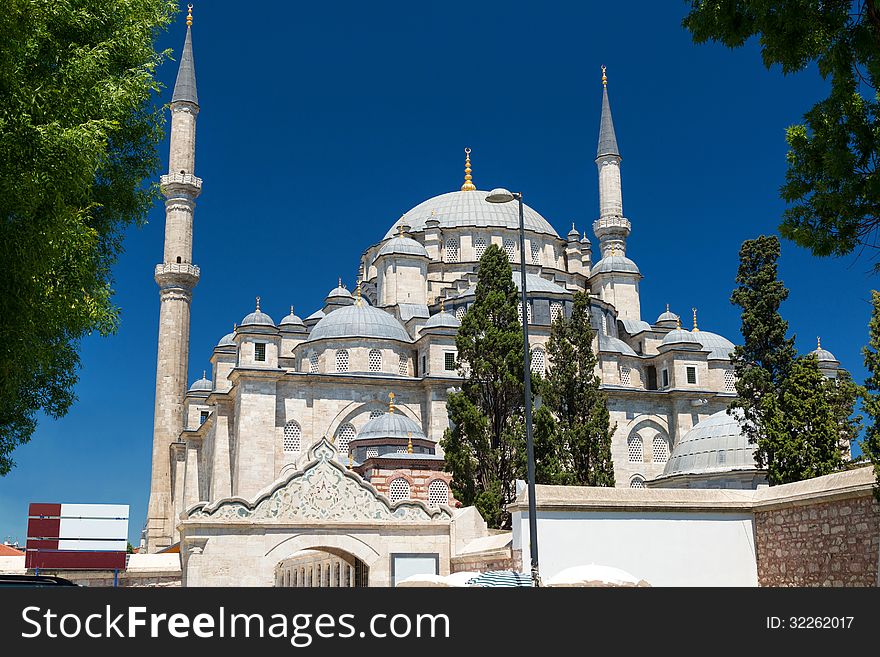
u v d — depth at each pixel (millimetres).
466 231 92875
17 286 16094
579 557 33000
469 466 56781
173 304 90125
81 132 17031
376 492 44031
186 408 87188
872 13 18234
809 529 31781
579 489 34125
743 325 48531
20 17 16281
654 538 33750
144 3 21891
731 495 35188
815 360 43125
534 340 76125
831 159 19531
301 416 69562
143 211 24125
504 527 52719
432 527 44344
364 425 68000
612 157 101375
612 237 99688
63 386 23672
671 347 80000
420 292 85062
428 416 71312
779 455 41938
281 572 71562
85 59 18828
